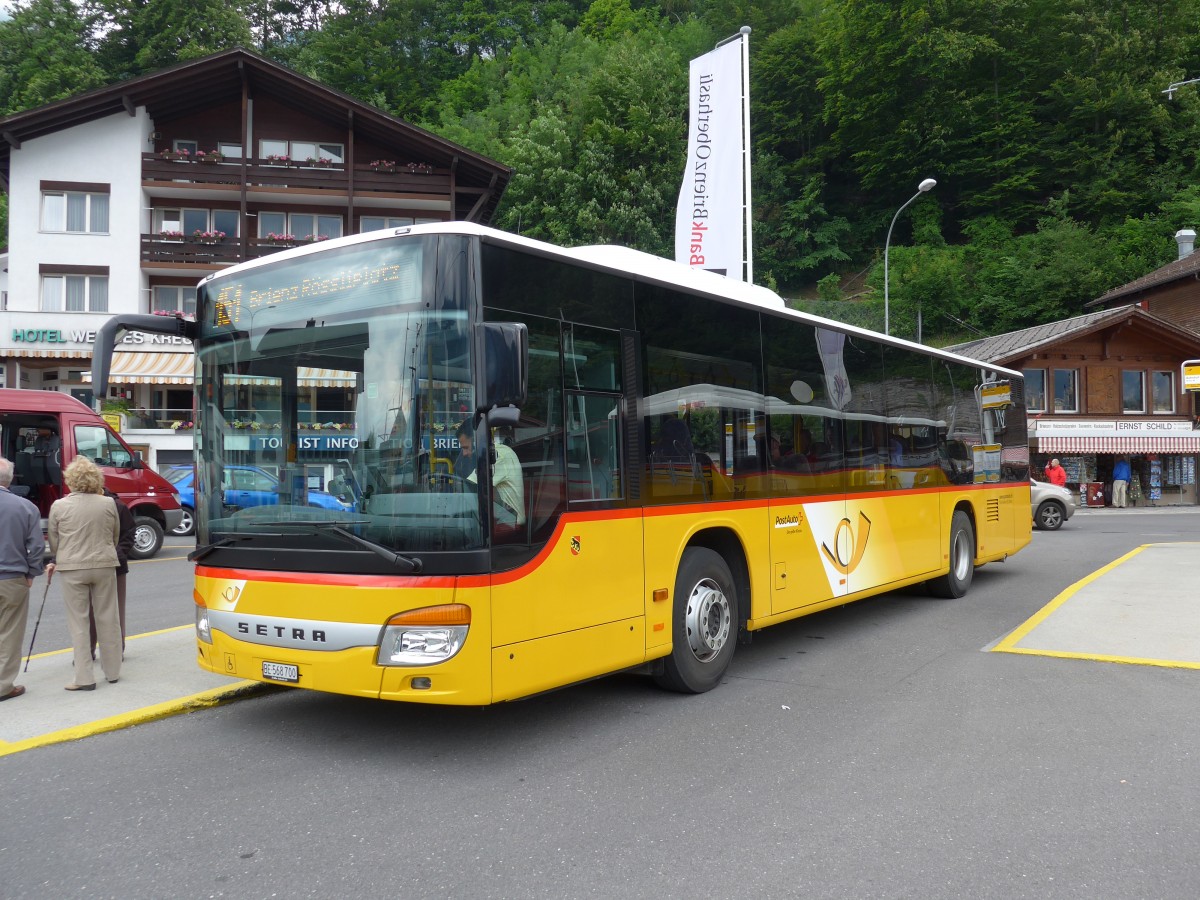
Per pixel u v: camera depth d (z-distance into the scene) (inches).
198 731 224.8
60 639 340.5
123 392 1234.6
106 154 1242.0
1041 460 1311.5
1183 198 1857.8
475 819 167.3
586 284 221.6
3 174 1275.8
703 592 256.8
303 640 195.0
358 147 1348.4
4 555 245.1
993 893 136.9
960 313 1867.6
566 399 211.8
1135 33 2031.3
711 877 142.9
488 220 1450.5
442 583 183.5
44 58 1819.6
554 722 230.4
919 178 2100.1
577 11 2758.4
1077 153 2006.6
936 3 2032.5
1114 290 1644.9
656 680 256.5
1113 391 1309.1
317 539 196.1
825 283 1995.6
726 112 784.9
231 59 1243.8
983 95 2046.0
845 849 152.9
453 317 189.0
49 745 212.8
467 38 2509.8
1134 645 310.5
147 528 632.4
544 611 200.1
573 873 144.8
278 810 172.6
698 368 260.5
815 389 320.2
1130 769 192.1
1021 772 190.7
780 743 212.2
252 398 214.7
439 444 187.3
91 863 149.8
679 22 2522.1
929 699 250.8
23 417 566.6
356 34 2329.0
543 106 1935.3
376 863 148.9
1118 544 703.7
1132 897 135.5
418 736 219.5
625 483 227.8
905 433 386.3
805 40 2295.8
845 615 392.5
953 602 426.9
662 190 1782.7
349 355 199.8
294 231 1321.4
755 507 279.0
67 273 1225.4
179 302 1285.7
